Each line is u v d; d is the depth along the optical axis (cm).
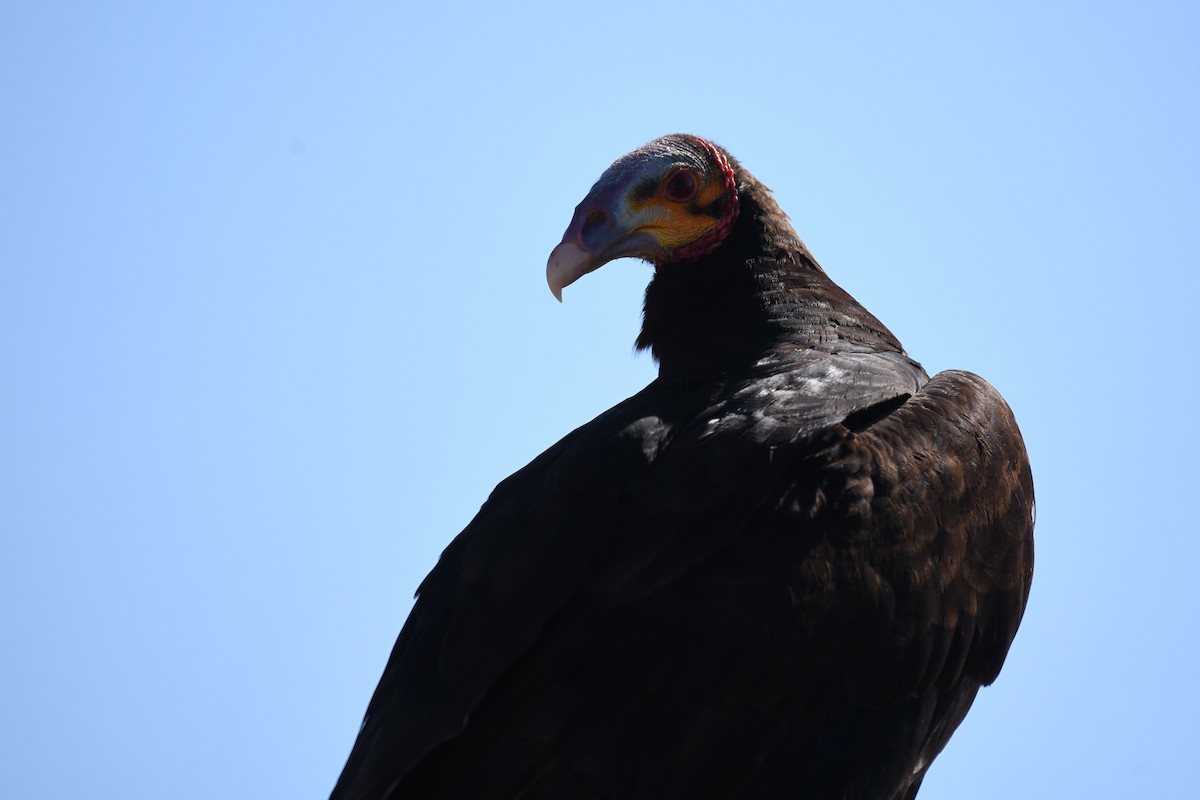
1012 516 956
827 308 1059
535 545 867
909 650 873
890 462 900
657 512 865
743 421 901
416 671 855
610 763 809
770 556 853
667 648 831
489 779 809
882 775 870
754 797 830
